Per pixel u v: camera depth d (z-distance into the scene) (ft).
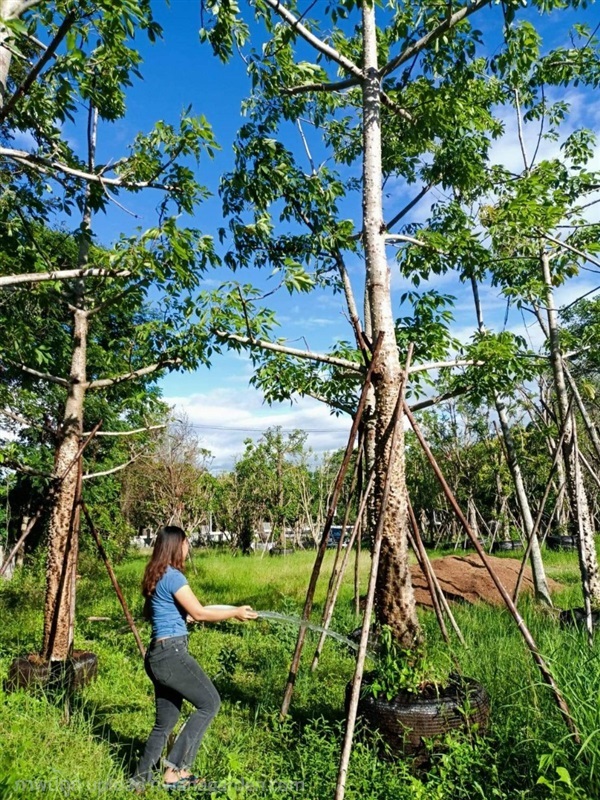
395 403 15.08
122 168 18.71
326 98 24.75
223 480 90.84
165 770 11.30
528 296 25.75
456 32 18.54
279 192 22.88
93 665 18.06
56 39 11.39
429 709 11.77
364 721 12.37
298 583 41.73
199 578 49.60
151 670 11.63
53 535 18.93
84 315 20.49
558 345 25.85
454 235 22.12
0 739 11.96
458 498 68.39
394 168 27.48
